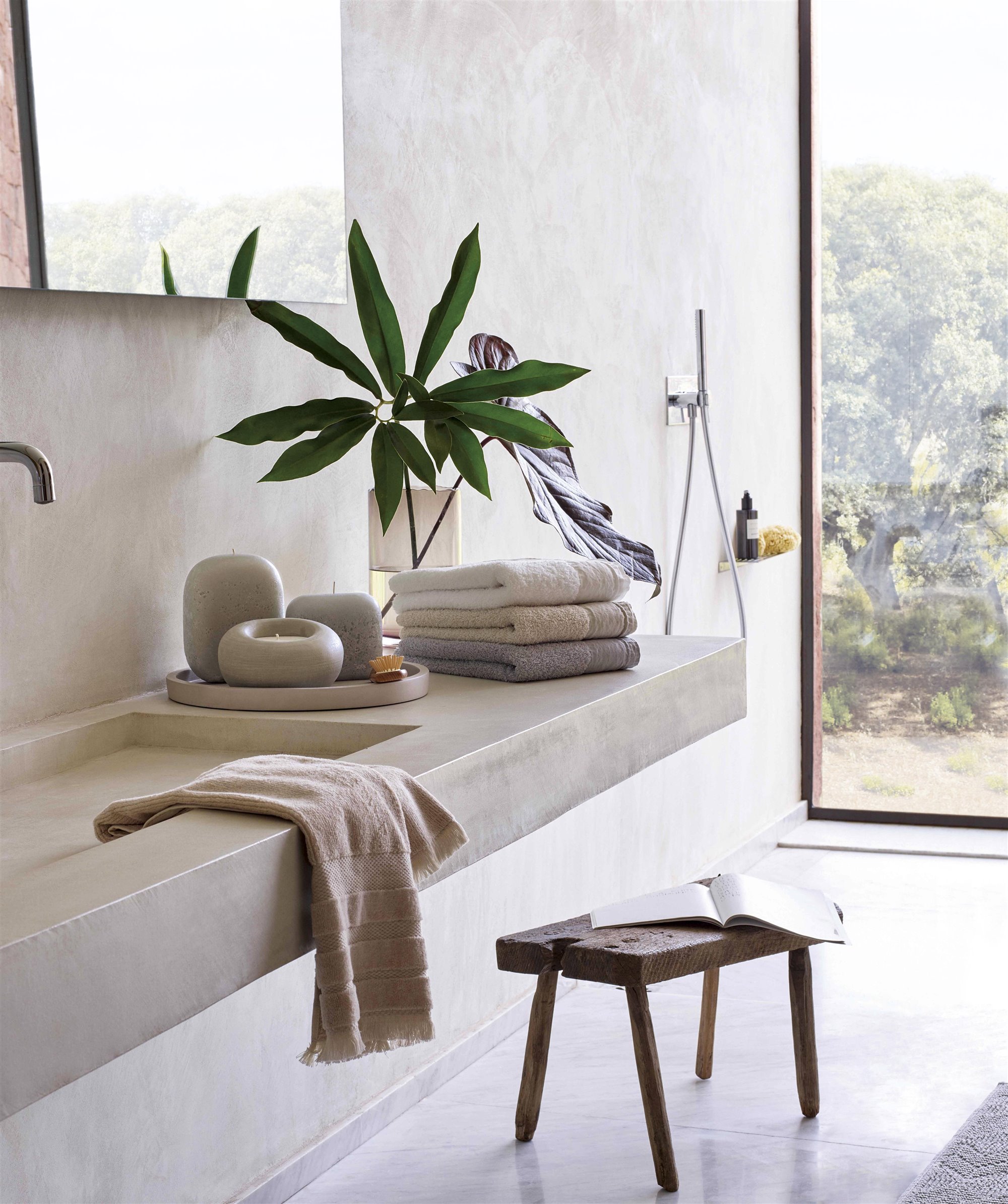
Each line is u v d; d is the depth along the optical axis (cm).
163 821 125
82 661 178
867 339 461
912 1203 209
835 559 470
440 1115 253
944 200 448
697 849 392
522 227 292
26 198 164
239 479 207
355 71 236
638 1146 236
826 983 316
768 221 440
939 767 461
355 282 207
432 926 262
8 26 160
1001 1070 264
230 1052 212
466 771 149
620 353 338
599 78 324
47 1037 93
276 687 176
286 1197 222
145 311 187
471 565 204
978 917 364
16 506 167
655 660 218
